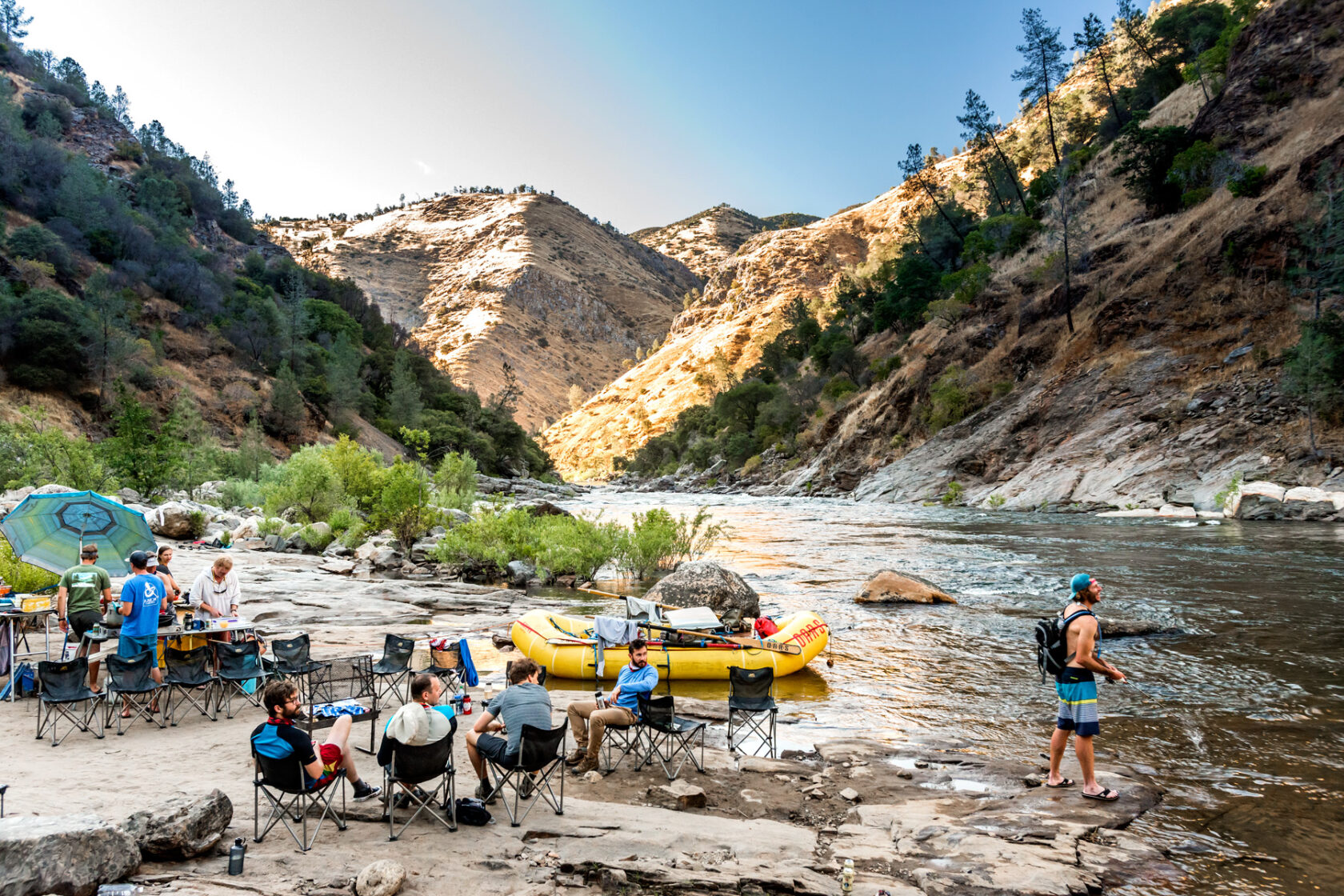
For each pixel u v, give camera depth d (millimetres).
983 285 82312
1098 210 74750
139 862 4406
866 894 4719
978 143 104312
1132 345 53562
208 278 96688
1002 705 9945
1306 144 50000
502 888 4512
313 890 4316
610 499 86062
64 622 8312
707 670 11047
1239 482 37281
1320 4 59750
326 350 103312
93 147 120125
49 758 6426
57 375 60688
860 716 9438
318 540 25719
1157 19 98000
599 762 7172
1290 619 14492
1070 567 22266
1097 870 5270
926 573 21766
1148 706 9555
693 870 4887
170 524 25453
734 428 131875
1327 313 38312
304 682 8523
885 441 79625
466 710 8461
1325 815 6344
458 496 35875
